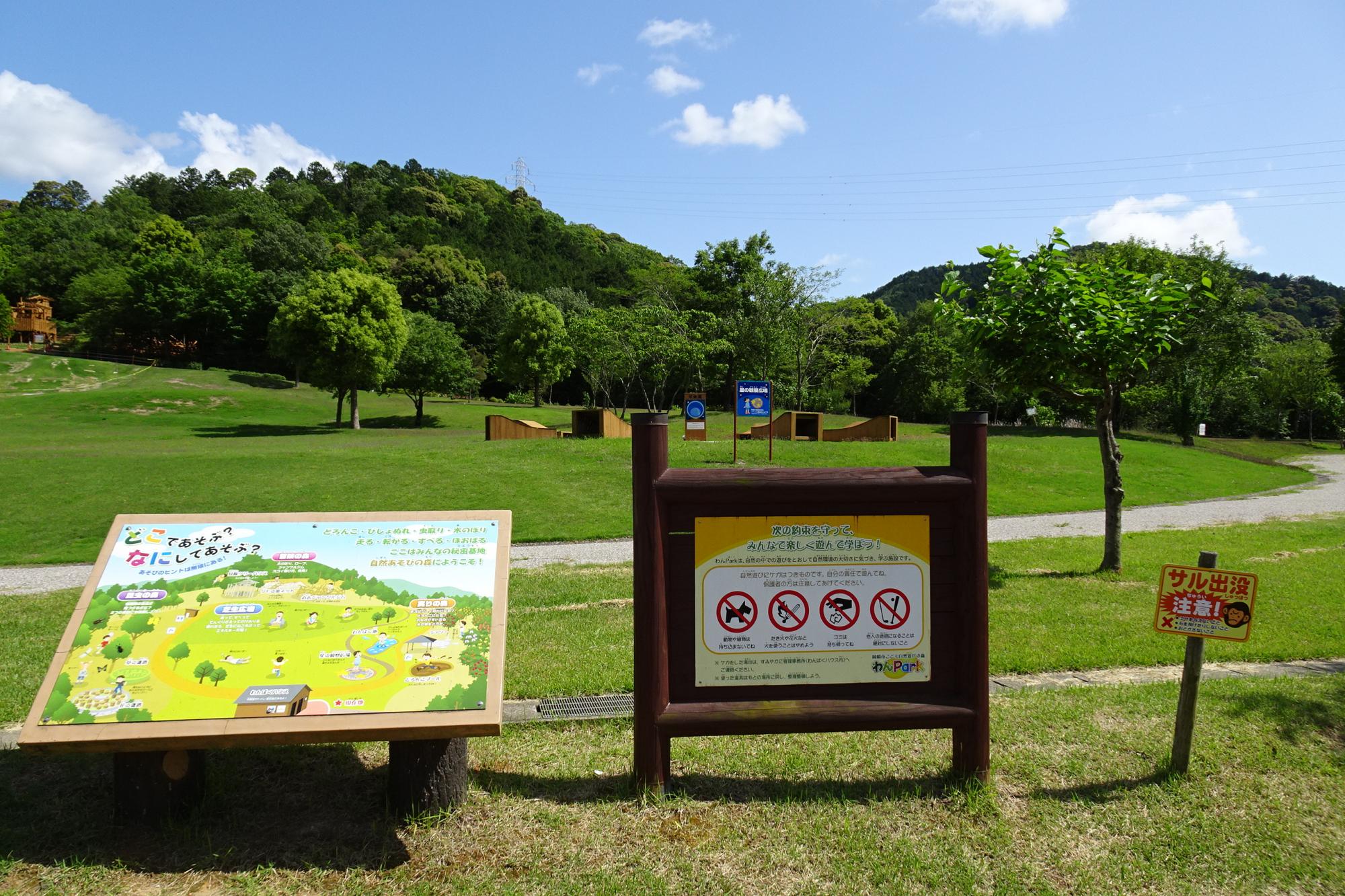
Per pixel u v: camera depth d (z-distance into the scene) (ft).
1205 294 31.35
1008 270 31.09
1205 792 13.80
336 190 412.77
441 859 11.72
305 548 13.94
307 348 139.13
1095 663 21.66
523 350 188.96
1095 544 42.50
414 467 67.82
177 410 161.58
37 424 137.59
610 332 121.60
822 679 13.75
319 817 12.94
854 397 197.36
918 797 13.62
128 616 12.69
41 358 213.25
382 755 15.38
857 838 12.35
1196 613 14.03
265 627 12.68
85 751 11.42
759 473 13.60
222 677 12.00
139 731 11.35
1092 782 14.20
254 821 12.77
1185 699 14.26
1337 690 18.78
